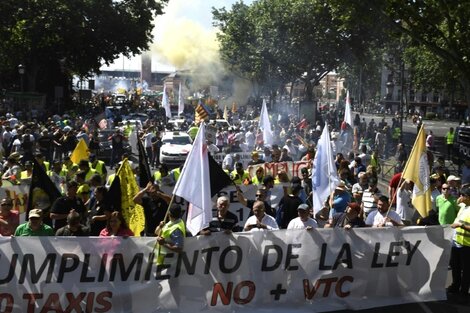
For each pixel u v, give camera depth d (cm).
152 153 2866
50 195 1007
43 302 850
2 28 5288
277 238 934
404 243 984
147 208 1039
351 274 967
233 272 918
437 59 4347
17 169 1612
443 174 1445
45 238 845
